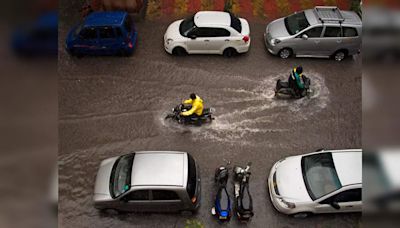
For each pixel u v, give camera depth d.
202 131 11.59
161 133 11.55
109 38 13.08
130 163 9.70
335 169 9.45
